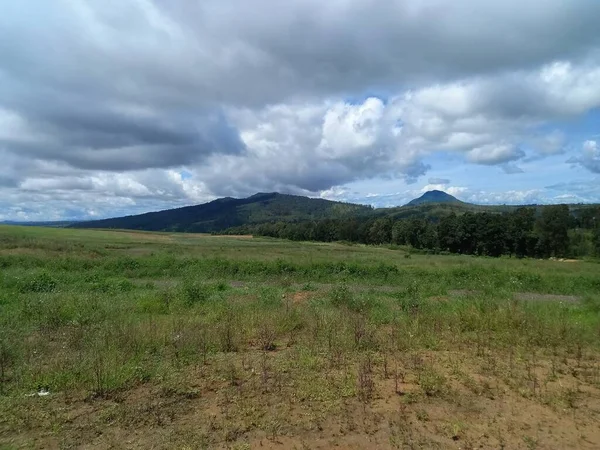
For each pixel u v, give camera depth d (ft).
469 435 14.11
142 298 43.68
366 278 72.59
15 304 38.68
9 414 15.89
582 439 13.96
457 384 18.53
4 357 21.75
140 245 146.51
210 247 155.94
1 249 95.14
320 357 22.29
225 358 22.39
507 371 20.31
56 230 214.90
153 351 23.77
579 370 20.81
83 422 15.30
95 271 72.13
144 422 15.24
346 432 14.29
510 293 55.31
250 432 14.35
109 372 19.25
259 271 76.95
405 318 31.96
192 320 31.50
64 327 29.71
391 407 16.11
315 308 36.83
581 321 32.53
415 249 234.58
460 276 72.18
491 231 209.56
